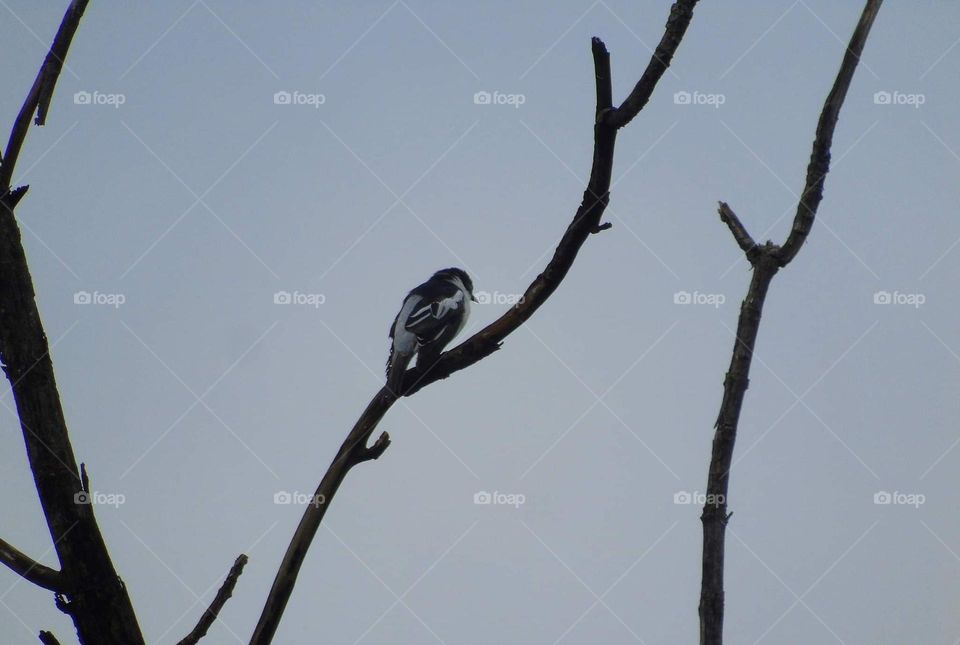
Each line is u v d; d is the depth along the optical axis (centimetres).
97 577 977
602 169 988
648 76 947
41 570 972
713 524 771
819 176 827
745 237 835
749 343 800
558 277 1064
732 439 785
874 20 837
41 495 980
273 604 966
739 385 792
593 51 960
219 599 979
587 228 1013
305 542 976
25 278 1002
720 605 757
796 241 816
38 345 992
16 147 1014
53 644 960
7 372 990
